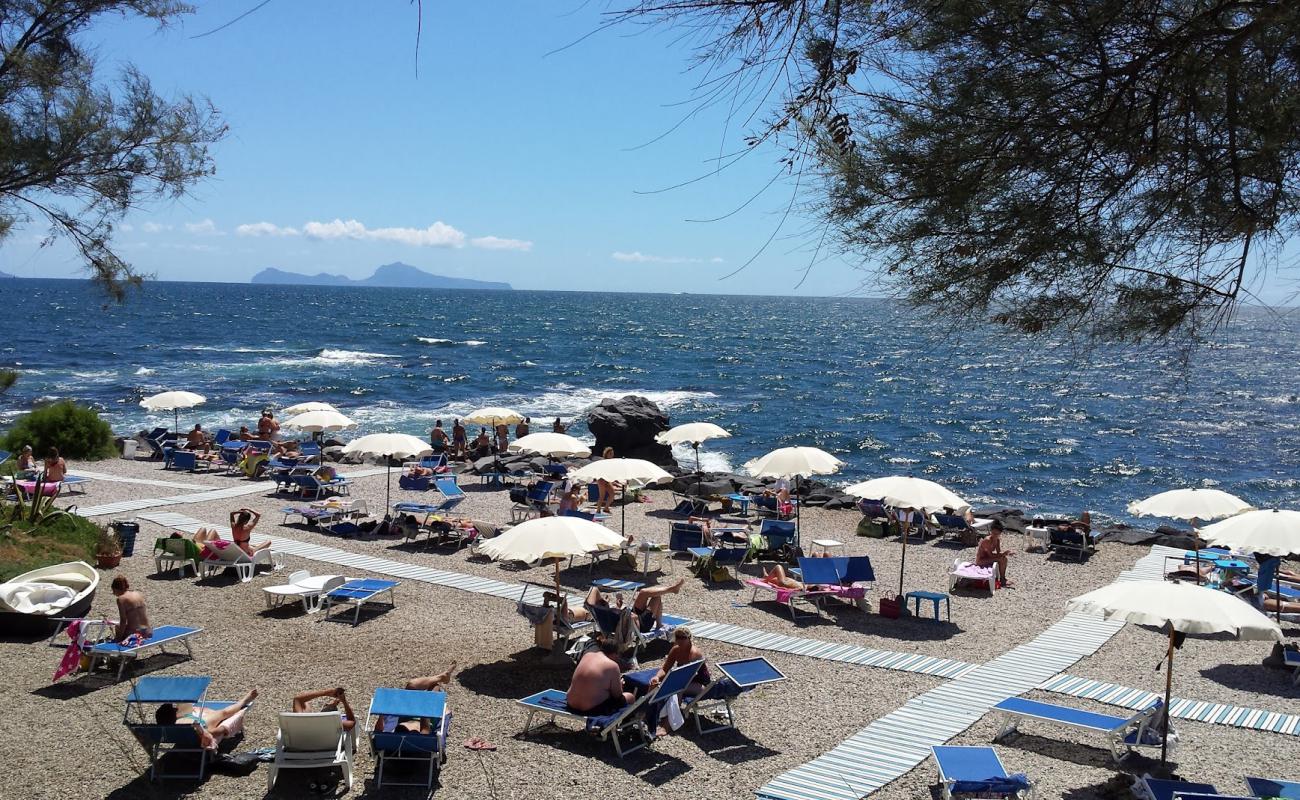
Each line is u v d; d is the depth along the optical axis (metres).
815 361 81.62
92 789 7.60
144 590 13.55
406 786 7.81
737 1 3.04
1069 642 12.09
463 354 81.94
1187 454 40.41
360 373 62.75
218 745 8.20
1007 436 44.78
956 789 7.42
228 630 11.85
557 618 11.34
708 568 15.01
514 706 9.62
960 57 3.23
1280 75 2.94
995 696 10.12
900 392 61.16
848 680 10.57
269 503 19.88
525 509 19.80
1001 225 3.22
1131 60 3.12
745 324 147.50
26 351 68.69
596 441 30.14
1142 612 8.15
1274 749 8.82
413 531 17.16
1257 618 8.01
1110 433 45.91
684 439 20.53
